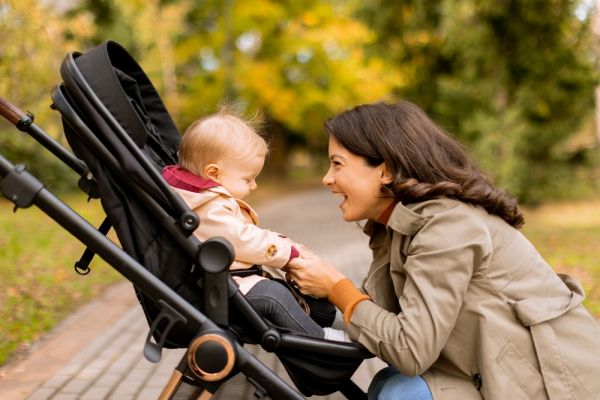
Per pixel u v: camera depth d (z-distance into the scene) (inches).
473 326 77.6
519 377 75.7
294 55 832.3
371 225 91.9
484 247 75.1
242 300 77.5
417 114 83.8
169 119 99.3
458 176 80.3
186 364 77.4
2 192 73.5
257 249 81.2
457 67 557.6
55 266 280.7
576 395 75.4
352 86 829.8
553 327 77.1
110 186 78.3
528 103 524.1
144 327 192.1
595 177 665.6
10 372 150.2
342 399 131.3
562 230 405.4
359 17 552.1
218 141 84.8
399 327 74.5
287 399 77.0
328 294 81.3
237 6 785.6
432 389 79.9
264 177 1066.1
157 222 79.1
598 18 505.4
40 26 375.6
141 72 93.7
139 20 591.5
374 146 80.7
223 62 784.9
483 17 476.7
